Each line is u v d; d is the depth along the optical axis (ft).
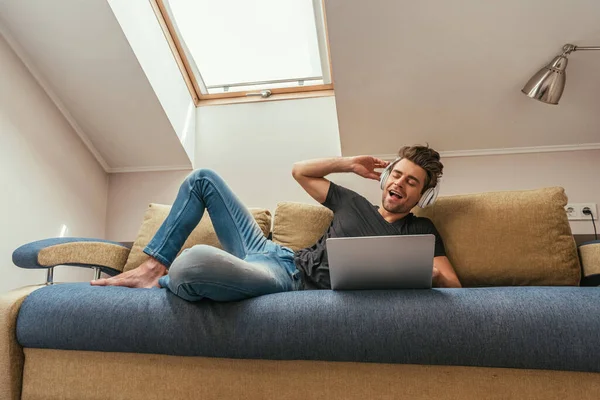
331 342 3.35
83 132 8.32
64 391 3.72
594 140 7.48
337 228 5.25
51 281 5.06
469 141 7.79
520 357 3.14
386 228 5.19
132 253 6.05
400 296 3.50
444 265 5.08
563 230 5.35
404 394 3.29
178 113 8.40
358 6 6.25
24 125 7.02
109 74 7.41
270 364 3.49
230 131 8.84
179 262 3.46
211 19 8.54
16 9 6.56
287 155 8.52
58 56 7.14
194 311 3.59
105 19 6.69
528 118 7.32
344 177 8.05
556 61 6.38
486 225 5.50
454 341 3.21
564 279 5.17
